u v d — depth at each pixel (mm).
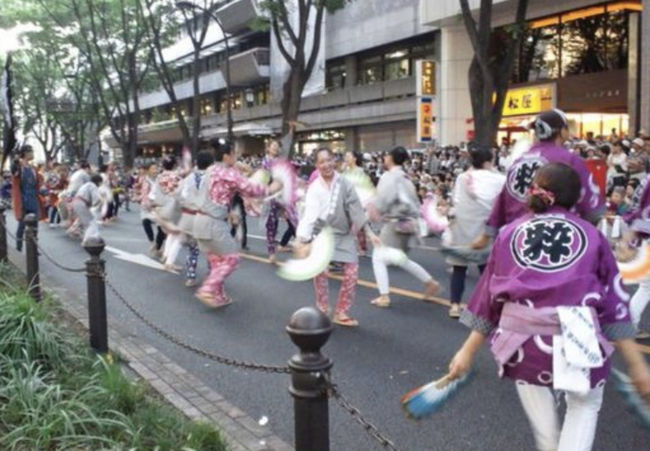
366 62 37125
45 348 4969
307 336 2445
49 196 18641
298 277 6488
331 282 9227
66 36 37031
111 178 19828
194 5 26047
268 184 9938
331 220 6559
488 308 2908
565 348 2598
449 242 6773
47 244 14359
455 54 27031
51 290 8227
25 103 54000
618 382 3225
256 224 17031
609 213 10203
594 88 22547
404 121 34312
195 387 5055
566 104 23656
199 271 10312
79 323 6605
